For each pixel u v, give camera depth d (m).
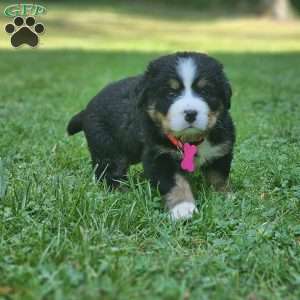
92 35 27.69
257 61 17.39
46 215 4.74
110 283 3.57
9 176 5.58
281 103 10.02
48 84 12.75
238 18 36.97
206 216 4.82
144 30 30.39
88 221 4.58
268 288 3.80
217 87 5.10
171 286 3.57
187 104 4.86
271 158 6.36
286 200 5.33
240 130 7.87
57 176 5.45
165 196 5.17
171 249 4.27
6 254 4.09
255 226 4.68
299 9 37.88
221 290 3.62
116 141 5.83
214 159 5.43
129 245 4.32
